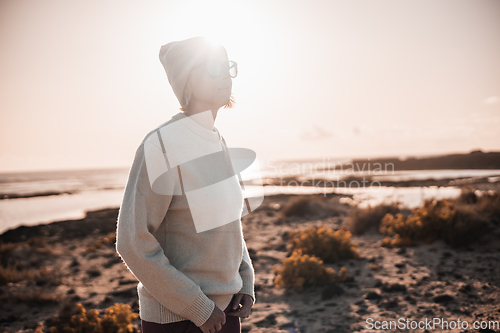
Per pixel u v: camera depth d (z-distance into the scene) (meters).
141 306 1.41
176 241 1.34
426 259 5.75
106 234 13.77
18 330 4.32
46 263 8.43
